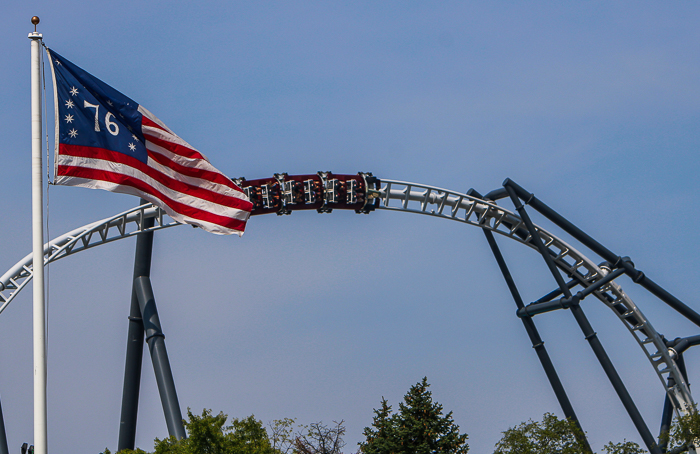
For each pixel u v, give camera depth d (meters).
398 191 77.19
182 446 53.06
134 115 35.75
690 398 83.88
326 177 75.00
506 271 80.44
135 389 70.25
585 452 60.97
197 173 38.28
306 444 76.44
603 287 81.31
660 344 83.81
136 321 70.56
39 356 26.17
